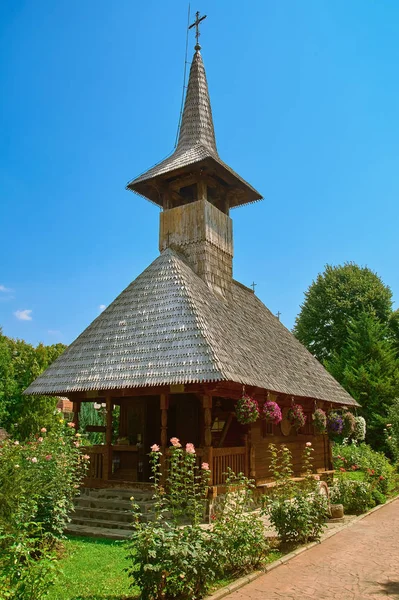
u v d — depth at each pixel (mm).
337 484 15992
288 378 16156
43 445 10219
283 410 16938
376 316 36500
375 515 14648
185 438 15305
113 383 12609
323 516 11281
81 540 10266
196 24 22234
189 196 19906
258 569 8359
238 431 15484
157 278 15133
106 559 8711
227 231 18453
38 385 14258
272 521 10422
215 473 12109
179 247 17234
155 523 6930
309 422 19188
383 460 19859
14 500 7953
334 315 37375
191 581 6598
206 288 16078
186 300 13805
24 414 23547
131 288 15477
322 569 8641
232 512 8539
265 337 18188
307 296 39781
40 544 8625
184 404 15555
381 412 30469
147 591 6320
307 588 7555
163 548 6426
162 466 12297
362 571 8523
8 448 9195
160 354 12672
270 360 16062
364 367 32062
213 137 20203
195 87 20828
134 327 14008
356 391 31297
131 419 16109
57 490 9328
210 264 16891
